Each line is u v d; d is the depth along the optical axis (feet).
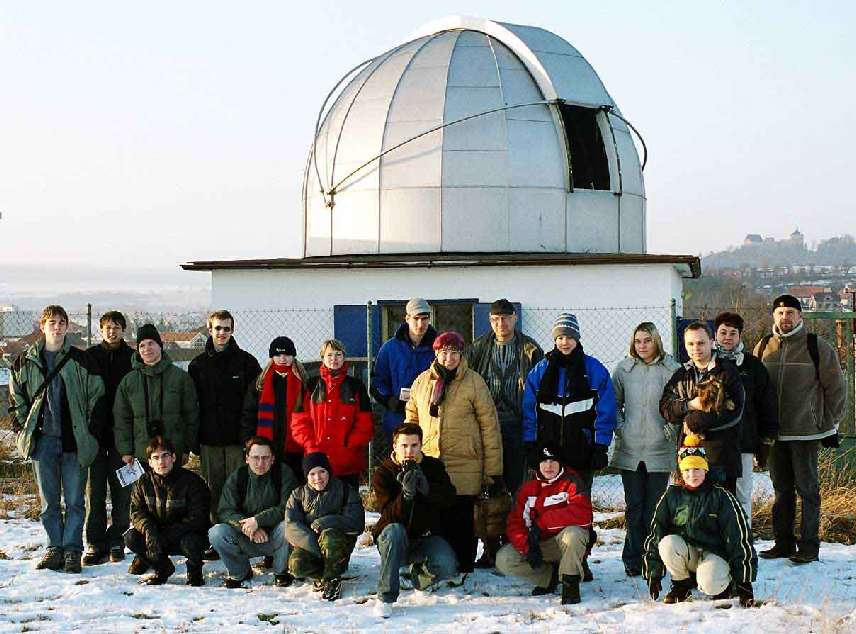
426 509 26.50
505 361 29.55
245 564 27.86
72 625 23.72
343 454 28.89
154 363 29.78
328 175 58.80
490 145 55.57
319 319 51.42
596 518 36.35
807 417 28.91
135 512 28.30
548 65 57.47
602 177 57.82
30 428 29.17
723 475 24.91
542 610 24.79
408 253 55.93
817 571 28.22
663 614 23.49
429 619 24.07
